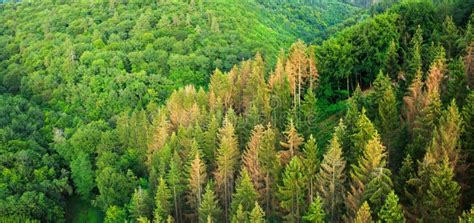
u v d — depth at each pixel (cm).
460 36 9400
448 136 5934
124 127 11438
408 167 6081
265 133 7356
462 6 11319
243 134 8831
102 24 18188
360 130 6550
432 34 10194
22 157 11275
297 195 6588
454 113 6041
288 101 9344
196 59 15500
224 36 17312
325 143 8756
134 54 15788
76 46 16512
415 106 7456
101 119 13250
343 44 11019
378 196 5753
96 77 14950
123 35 17350
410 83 8394
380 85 7938
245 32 18562
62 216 10456
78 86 14788
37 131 13100
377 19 11050
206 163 8781
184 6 19200
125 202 9944
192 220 8281
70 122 13550
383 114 7069
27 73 16350
